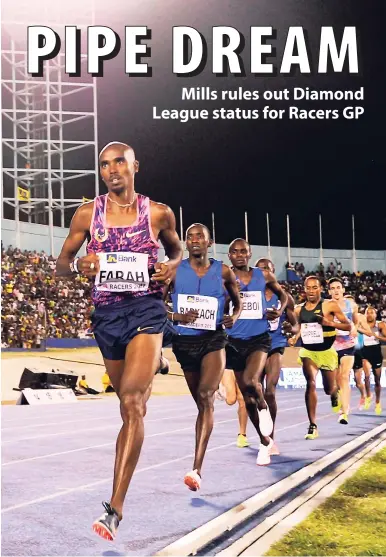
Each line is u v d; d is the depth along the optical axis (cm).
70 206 2011
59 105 1900
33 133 2064
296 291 2064
